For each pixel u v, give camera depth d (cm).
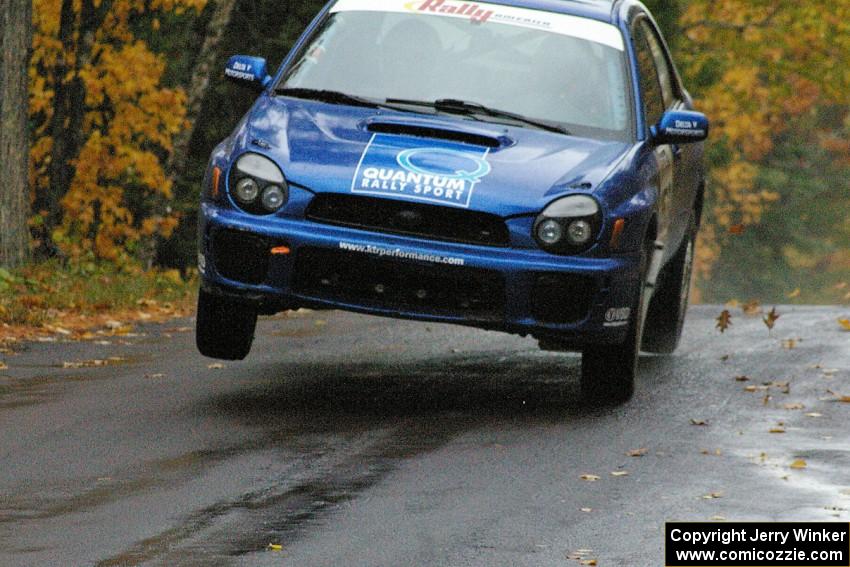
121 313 5075
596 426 3017
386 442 2808
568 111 3275
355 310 2978
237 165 3033
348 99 3269
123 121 7275
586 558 2072
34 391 3284
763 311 5475
